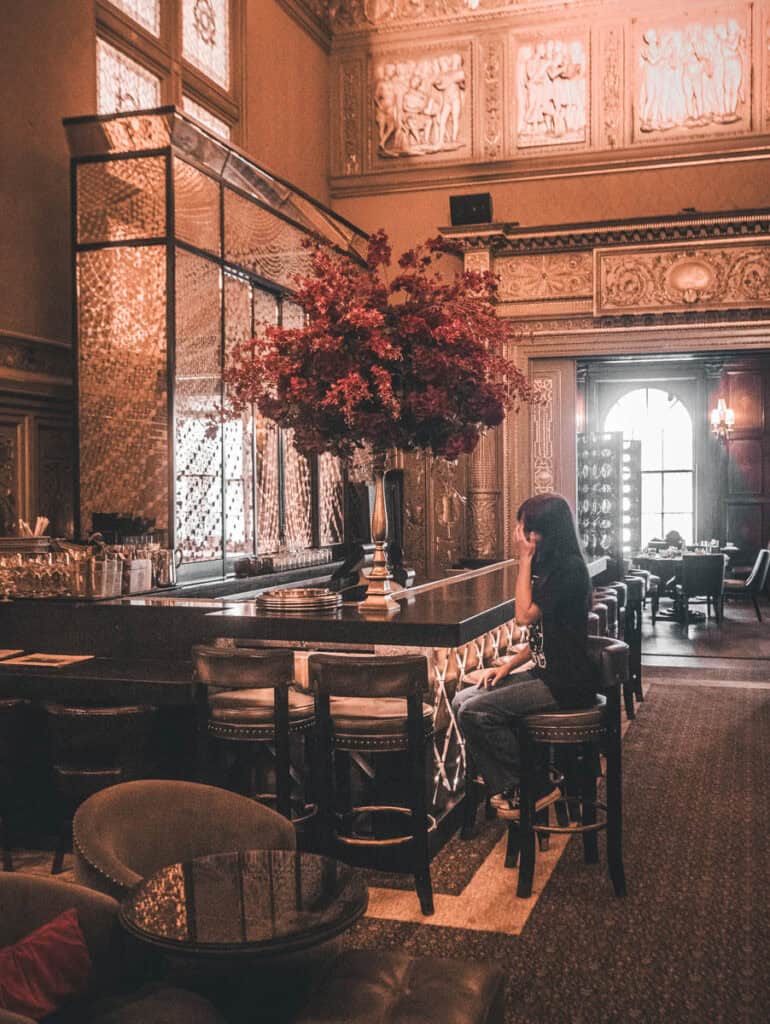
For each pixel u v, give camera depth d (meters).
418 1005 2.30
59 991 2.22
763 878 4.53
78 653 5.24
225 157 7.58
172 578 6.54
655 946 3.83
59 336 7.37
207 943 2.08
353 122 12.50
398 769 4.68
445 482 12.05
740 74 11.52
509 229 11.51
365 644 4.55
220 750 4.81
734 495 18.58
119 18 8.38
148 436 7.07
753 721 7.87
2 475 6.84
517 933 3.96
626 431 19.23
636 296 11.28
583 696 4.40
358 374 4.80
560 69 11.94
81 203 7.16
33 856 4.91
